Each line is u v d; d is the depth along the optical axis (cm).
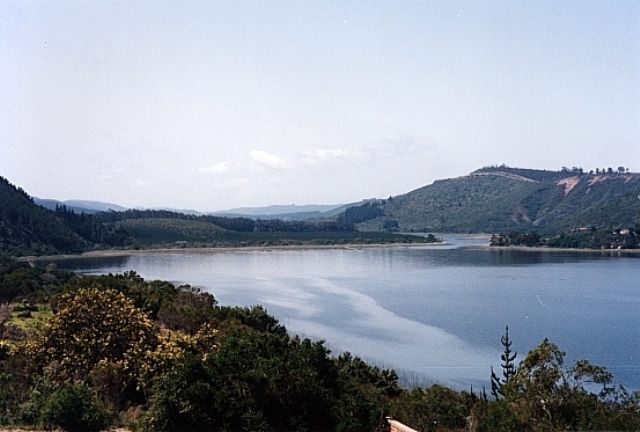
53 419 2478
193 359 2673
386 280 14962
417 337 8281
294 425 2564
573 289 13062
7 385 2902
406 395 3662
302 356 2800
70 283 7150
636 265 18188
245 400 2567
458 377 6269
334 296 12112
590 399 2748
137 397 3178
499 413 2619
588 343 8031
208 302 7150
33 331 4497
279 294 12294
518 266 18262
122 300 3831
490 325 9212
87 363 3388
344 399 2698
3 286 7256
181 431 2505
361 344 7794
